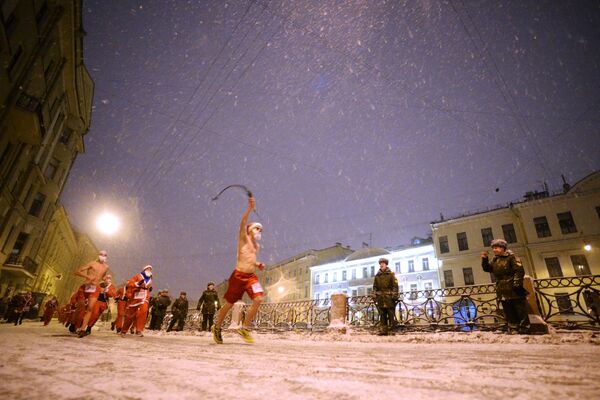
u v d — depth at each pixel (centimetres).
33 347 298
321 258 5206
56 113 2430
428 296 792
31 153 2227
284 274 5672
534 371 180
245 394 125
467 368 197
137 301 805
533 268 2920
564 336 472
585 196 2859
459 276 3262
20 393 118
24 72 1759
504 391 128
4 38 1470
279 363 223
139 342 473
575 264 2775
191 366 198
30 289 3188
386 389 135
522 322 584
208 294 1205
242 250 483
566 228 2888
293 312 1089
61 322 2091
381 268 772
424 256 3638
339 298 855
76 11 2039
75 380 144
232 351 330
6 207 2155
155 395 121
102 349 311
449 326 728
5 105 1684
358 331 828
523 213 3091
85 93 2895
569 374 167
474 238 3297
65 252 4894
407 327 781
